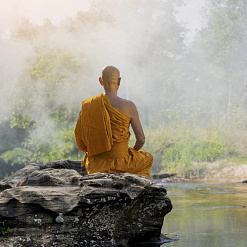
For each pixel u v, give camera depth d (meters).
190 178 17.47
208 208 7.83
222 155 19.59
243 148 19.95
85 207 4.70
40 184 5.16
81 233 4.78
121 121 5.53
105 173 5.25
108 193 4.77
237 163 18.11
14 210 4.62
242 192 11.09
